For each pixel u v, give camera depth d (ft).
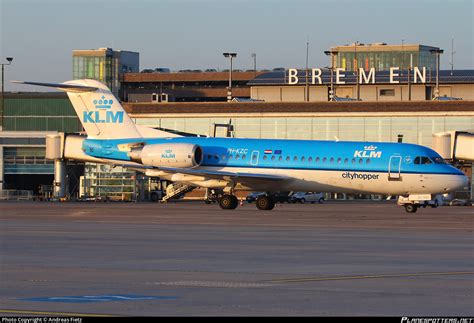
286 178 590.96
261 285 205.77
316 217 507.71
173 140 630.33
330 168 579.48
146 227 410.52
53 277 221.46
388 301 181.37
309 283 209.56
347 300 182.70
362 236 360.07
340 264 251.80
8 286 204.74
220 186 617.62
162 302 180.04
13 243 320.09
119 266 245.65
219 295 189.98
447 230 398.42
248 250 294.66
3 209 605.31
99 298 185.47
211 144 621.31
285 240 337.72
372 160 568.82
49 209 606.14
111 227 410.31
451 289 198.90
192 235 361.30
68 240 333.62
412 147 568.82
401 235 366.43
